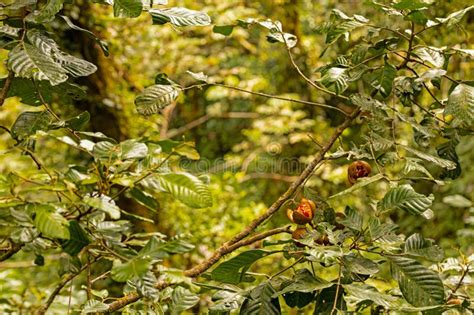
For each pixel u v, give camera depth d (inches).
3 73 251.0
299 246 128.6
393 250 128.9
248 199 393.4
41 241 122.8
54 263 249.8
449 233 312.2
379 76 133.3
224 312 126.8
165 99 131.1
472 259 134.3
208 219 281.4
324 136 358.3
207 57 380.5
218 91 359.6
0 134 295.0
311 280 123.9
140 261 113.0
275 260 253.6
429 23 132.3
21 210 118.8
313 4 354.9
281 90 374.0
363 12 285.1
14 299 175.6
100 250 127.3
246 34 343.3
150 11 122.8
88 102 266.4
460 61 259.9
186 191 116.2
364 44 135.6
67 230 113.4
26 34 120.7
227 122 468.1
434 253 125.2
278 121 340.2
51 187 116.1
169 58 314.5
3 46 122.0
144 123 275.6
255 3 358.3
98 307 125.2
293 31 347.3
